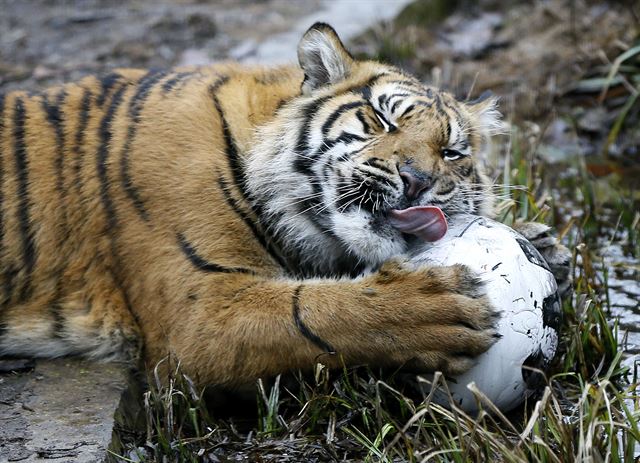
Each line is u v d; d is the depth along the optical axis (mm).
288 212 8891
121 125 8992
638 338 9867
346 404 8055
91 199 8820
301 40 9031
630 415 7301
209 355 8289
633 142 15273
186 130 8875
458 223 8523
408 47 17875
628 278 11305
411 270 8102
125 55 17797
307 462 7754
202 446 7902
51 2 20844
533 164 13008
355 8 19750
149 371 8680
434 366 7965
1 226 8969
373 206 8492
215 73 9539
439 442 7672
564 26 17984
